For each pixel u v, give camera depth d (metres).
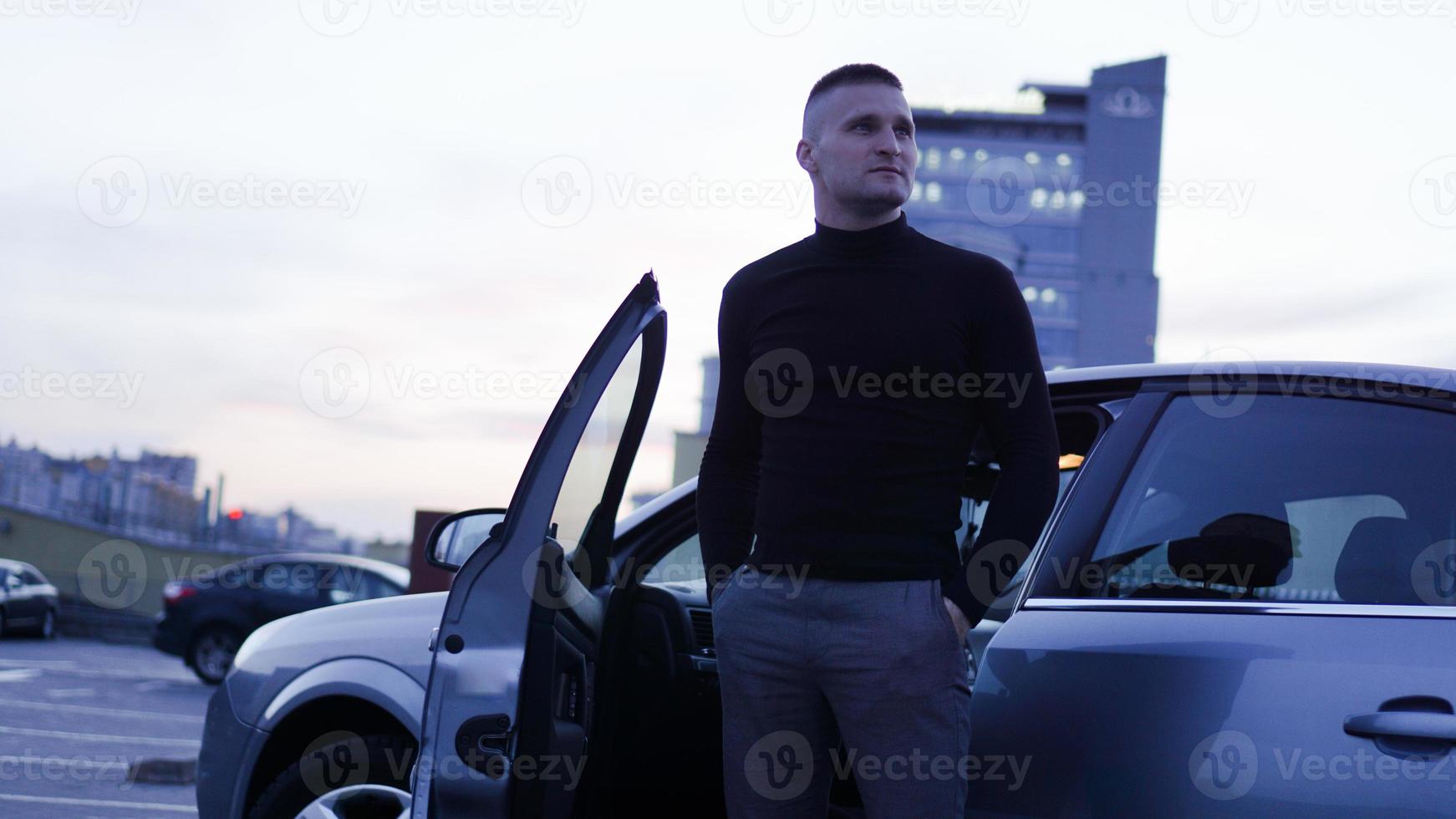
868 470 1.78
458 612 2.12
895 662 1.75
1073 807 1.99
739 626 1.88
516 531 2.14
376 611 2.84
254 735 2.79
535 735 2.08
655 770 2.59
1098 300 62.69
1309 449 2.08
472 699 2.07
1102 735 1.99
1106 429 2.27
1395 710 1.78
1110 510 2.17
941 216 64.94
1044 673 2.07
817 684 1.84
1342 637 1.88
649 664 2.59
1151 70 64.94
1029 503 1.75
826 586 1.78
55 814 5.33
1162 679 1.97
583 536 2.49
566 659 2.26
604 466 2.48
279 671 2.83
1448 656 1.79
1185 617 2.02
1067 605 2.12
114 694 11.84
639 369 2.50
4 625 18.77
